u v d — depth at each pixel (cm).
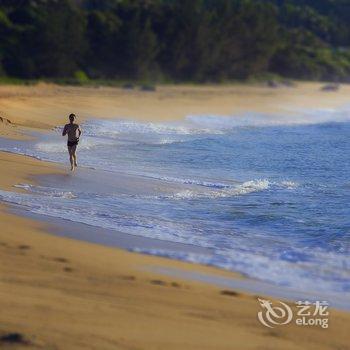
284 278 3728
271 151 11256
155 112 17600
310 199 6400
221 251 4306
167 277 3438
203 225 5141
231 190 6800
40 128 12300
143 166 8619
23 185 6300
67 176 7112
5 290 2842
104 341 2370
